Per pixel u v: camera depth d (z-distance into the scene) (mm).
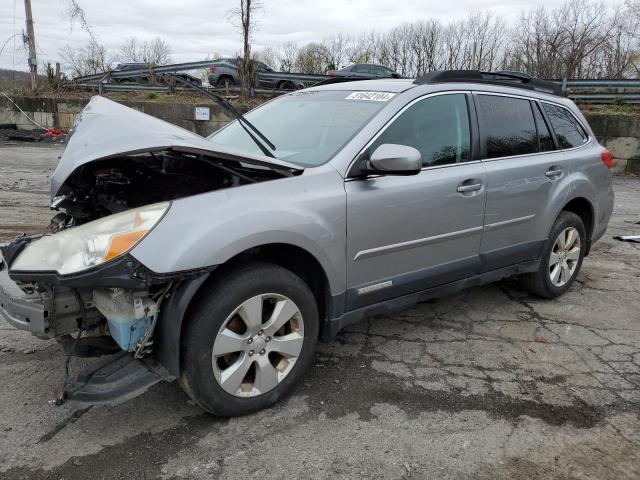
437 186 3465
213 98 3117
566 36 26125
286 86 19188
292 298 2879
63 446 2590
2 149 15055
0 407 2875
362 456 2586
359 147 3182
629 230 7559
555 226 4469
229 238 2562
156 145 2531
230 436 2707
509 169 3969
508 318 4289
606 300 4746
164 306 2543
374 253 3213
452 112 3729
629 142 13484
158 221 2455
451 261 3697
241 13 18500
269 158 2912
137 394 2520
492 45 29844
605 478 2473
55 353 3447
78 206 3160
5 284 2645
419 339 3865
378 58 32250
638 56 25016
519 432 2801
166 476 2418
